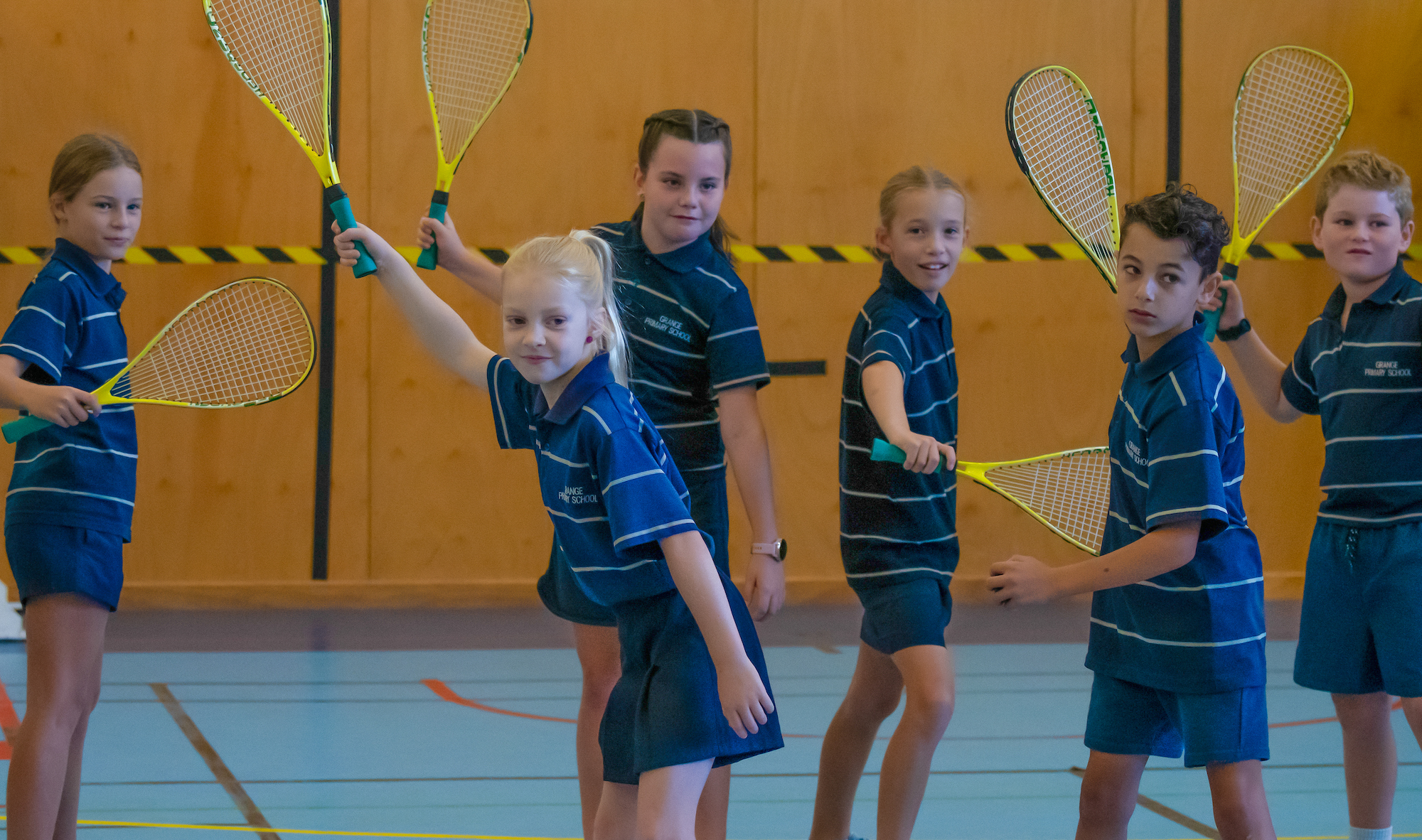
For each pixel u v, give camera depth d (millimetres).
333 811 5695
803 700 8109
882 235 5141
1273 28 12156
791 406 12102
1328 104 10070
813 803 5941
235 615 11258
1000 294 12188
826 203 12094
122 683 8484
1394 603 4863
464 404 12008
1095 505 4973
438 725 7414
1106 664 4277
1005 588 3803
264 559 11883
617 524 3559
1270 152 10094
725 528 4938
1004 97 12109
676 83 11984
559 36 11883
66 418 4371
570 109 11938
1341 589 5027
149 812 5648
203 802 5801
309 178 11789
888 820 4652
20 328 4555
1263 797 4047
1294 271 12195
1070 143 5543
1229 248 5434
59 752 4434
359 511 11930
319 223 11805
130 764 6469
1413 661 4781
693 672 3686
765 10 12000
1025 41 12094
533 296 3623
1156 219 4020
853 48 12055
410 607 11844
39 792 4348
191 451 11789
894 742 4660
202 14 11617
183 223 11688
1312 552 5180
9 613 10445
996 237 12156
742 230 12055
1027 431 12227
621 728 3809
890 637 4805
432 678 8750
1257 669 4082
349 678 8719
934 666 4703
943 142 12102
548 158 11930
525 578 12086
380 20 11781
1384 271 5086
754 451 4699
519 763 6582
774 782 6297
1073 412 12234
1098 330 12227
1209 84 12156
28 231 11570
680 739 3615
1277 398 5512
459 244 4953
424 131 11836
